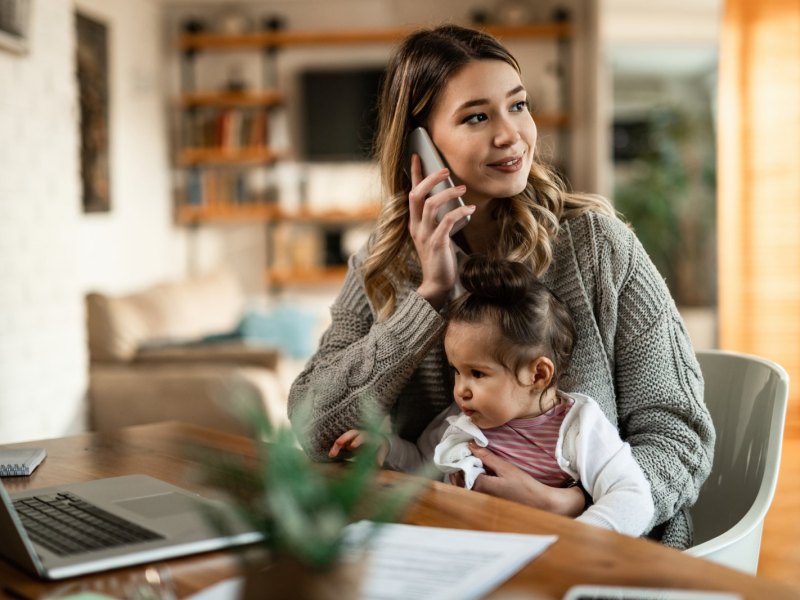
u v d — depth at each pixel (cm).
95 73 534
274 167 675
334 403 138
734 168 507
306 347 540
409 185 155
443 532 94
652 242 878
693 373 140
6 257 338
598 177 620
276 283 682
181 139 670
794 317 498
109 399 401
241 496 66
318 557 63
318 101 661
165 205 652
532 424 130
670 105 898
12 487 120
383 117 158
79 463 132
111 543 93
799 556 289
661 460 129
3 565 90
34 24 355
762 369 141
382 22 661
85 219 521
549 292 132
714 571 84
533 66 654
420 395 152
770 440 133
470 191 145
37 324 360
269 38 649
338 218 654
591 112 632
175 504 106
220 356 424
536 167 150
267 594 64
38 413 361
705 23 713
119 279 571
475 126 139
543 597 78
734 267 510
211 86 670
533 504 122
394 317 137
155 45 641
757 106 500
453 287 145
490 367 127
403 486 69
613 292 141
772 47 495
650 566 85
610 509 116
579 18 648
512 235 145
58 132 374
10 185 341
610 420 139
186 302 511
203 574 87
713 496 146
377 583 79
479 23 644
